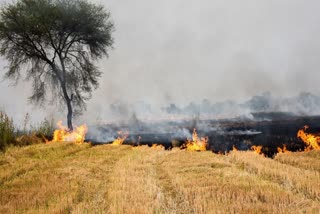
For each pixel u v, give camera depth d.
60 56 33.19
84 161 15.04
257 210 6.66
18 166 13.23
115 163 15.02
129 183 9.88
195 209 7.05
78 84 34.72
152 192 8.61
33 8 32.16
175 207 7.44
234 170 11.90
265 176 10.81
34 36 32.34
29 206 7.70
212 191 8.37
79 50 35.59
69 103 32.69
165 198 8.25
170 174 11.34
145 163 14.61
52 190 9.16
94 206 7.59
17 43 32.56
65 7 33.19
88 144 22.81
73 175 11.54
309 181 9.23
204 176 10.80
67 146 20.58
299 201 7.45
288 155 15.23
